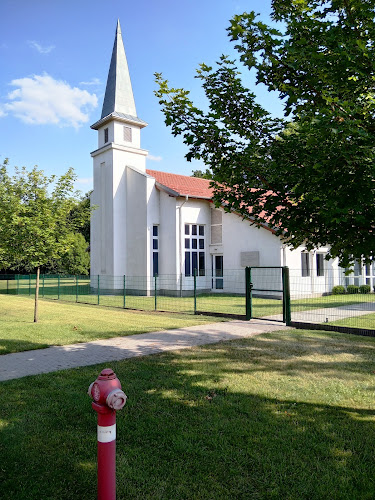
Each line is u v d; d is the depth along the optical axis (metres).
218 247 23.52
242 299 19.39
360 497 2.99
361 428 4.17
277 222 4.14
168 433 4.08
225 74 4.00
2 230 11.59
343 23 3.67
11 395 5.28
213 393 5.26
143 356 7.41
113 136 25.23
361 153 3.32
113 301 20.08
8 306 17.75
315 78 3.56
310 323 10.45
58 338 9.34
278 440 3.91
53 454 3.70
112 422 2.62
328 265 21.31
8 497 3.04
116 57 26.53
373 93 3.80
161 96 4.00
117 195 24.91
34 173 12.08
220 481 3.22
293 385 5.56
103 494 2.56
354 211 3.38
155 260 23.95
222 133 3.99
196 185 28.28
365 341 8.62
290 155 3.92
